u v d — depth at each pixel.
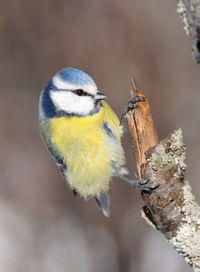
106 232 11.48
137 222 11.45
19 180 12.39
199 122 11.88
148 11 12.34
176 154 4.69
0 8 12.80
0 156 12.55
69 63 12.32
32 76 12.98
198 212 4.56
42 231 11.84
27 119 13.01
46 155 12.73
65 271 10.92
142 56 12.06
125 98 11.87
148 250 11.05
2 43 12.91
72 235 11.68
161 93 11.93
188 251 4.53
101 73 11.99
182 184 4.65
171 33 12.22
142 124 5.30
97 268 10.92
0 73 13.06
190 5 3.79
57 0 12.66
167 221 4.62
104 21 12.32
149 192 4.70
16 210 12.09
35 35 12.82
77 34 12.40
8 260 11.16
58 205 12.16
